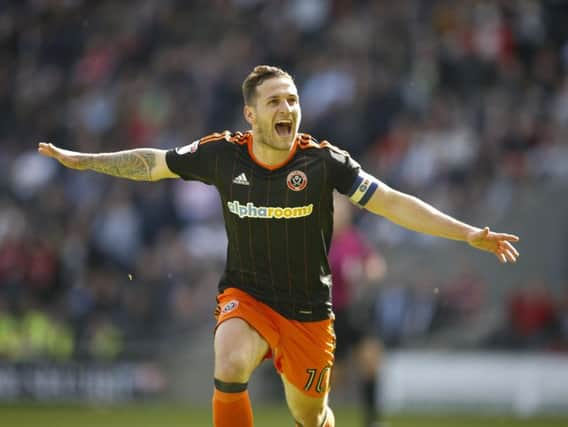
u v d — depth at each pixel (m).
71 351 49.00
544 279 50.50
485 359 44.38
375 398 33.78
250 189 18.50
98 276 54.00
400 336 47.97
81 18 72.19
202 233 55.62
